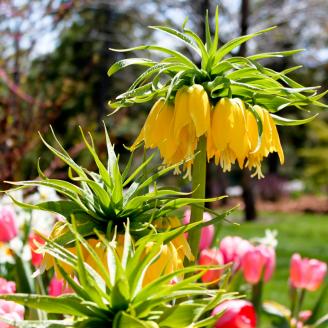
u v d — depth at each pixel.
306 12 8.25
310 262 1.40
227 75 0.88
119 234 0.78
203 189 0.90
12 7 3.55
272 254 1.32
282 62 9.97
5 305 0.95
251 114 0.88
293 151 15.62
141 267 0.68
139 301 0.67
